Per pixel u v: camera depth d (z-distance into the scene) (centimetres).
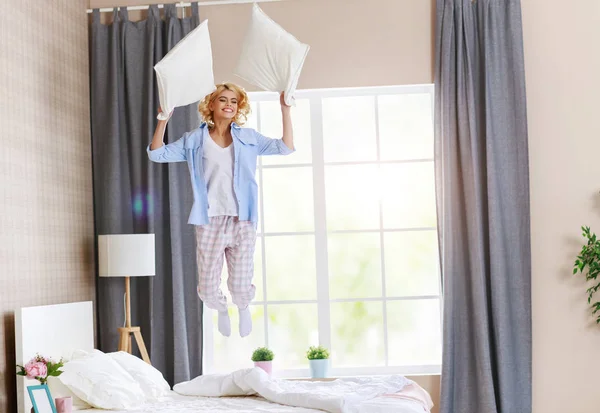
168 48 534
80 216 523
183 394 442
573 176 524
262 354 515
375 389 395
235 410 374
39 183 470
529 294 510
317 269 543
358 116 846
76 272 512
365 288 909
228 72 541
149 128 534
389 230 544
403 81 532
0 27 436
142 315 533
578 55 527
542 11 530
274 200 896
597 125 525
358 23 536
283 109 384
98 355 435
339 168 815
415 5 534
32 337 420
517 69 516
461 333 512
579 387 516
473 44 524
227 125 394
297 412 360
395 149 834
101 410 398
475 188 511
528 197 512
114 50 541
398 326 907
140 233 534
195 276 527
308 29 538
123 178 538
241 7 542
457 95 520
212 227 392
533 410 516
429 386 519
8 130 439
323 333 541
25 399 407
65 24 516
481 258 507
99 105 543
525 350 507
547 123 526
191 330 524
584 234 510
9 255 432
